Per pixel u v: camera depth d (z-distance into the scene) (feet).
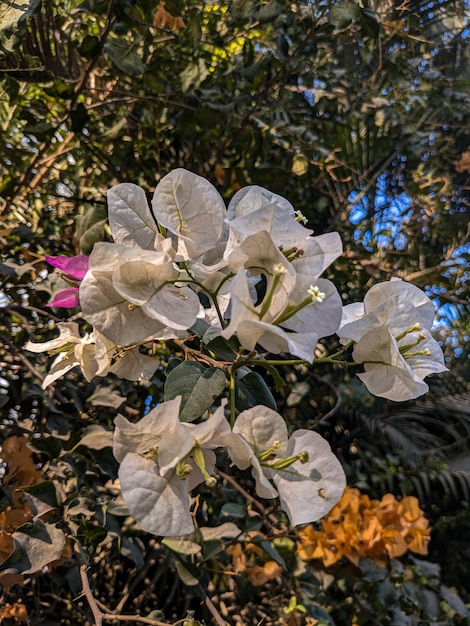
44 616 1.90
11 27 1.22
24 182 1.89
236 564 1.89
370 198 3.07
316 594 1.86
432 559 3.59
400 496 3.33
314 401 2.82
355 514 2.05
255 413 0.71
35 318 1.92
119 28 1.89
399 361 0.77
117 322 0.71
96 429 1.36
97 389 1.53
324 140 2.50
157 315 0.70
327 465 0.70
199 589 1.40
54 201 2.20
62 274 0.92
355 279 2.51
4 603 1.73
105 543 1.37
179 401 0.65
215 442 0.67
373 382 0.79
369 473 3.12
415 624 2.37
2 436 1.69
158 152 2.11
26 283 1.93
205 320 0.87
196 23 1.85
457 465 3.34
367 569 2.02
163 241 0.75
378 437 3.33
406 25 2.56
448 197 3.02
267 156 2.26
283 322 0.71
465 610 2.64
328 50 2.35
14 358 1.86
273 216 0.72
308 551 2.01
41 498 1.16
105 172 2.18
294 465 0.70
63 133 2.23
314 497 0.68
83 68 1.93
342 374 2.76
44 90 1.71
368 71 2.91
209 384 0.77
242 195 0.83
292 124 2.32
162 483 0.64
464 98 2.76
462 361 3.74
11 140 2.07
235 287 0.67
